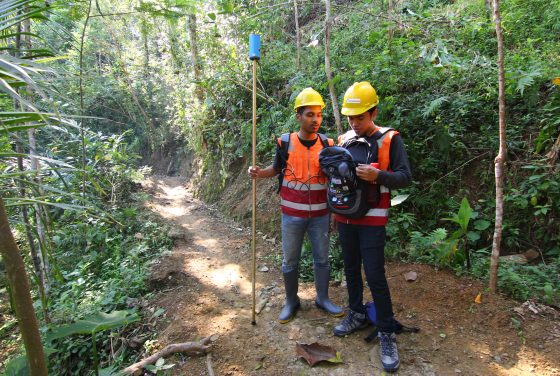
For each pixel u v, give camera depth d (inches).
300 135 104.3
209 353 101.4
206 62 297.9
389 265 134.9
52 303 157.5
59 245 216.1
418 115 163.8
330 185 88.5
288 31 333.1
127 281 156.3
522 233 138.3
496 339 94.3
